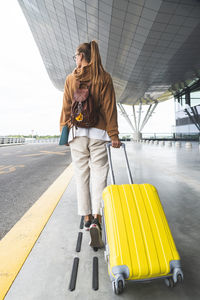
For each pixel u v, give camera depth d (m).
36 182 5.11
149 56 20.14
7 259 1.67
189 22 14.66
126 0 13.84
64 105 1.98
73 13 18.12
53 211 2.77
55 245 1.90
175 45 17.67
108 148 1.77
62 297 1.27
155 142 24.50
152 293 1.30
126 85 30.52
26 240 1.98
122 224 1.29
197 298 1.25
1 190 4.34
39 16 22.88
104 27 17.70
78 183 1.98
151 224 1.32
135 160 8.17
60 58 29.81
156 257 1.20
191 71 23.48
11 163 9.11
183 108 31.03
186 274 1.47
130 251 1.20
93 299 1.25
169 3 13.07
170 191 3.56
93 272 1.50
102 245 1.78
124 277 1.16
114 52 21.22
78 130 1.90
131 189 1.46
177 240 1.94
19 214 2.91
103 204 1.52
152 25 15.30
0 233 2.30
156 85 29.61
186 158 8.70
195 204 2.89
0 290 1.33
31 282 1.41
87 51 1.93
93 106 1.81
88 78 1.81
